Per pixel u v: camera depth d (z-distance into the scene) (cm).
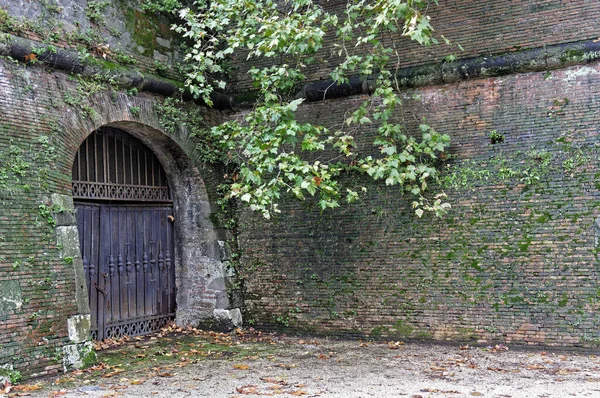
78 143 856
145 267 1064
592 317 877
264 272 1095
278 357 891
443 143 920
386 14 816
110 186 996
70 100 848
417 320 982
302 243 1069
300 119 1080
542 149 916
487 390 673
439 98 985
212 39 977
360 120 911
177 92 1025
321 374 773
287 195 1083
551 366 799
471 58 963
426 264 980
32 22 816
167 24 1048
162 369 817
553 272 902
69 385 729
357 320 1022
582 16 907
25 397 671
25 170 779
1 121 761
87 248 967
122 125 964
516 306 921
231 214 1117
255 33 936
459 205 962
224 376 769
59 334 790
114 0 948
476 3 973
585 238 885
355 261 1028
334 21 893
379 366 818
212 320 1085
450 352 903
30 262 767
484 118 954
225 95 1123
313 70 1077
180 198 1109
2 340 723
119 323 1013
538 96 924
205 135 1088
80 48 873
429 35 859
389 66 1022
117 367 829
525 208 922
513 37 945
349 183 1036
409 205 995
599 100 888
